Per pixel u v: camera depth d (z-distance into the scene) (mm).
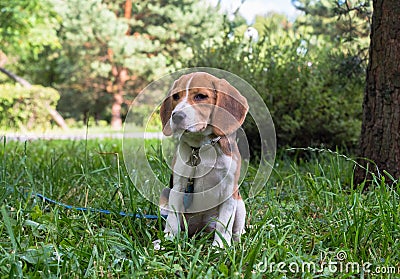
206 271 2938
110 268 2928
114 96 23859
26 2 17500
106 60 23688
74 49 23219
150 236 3387
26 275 2760
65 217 3637
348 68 6770
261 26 10281
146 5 22438
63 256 2990
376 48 5008
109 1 23203
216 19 20953
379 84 4984
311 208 4273
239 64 7551
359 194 4031
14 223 3566
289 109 7480
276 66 7598
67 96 24812
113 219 3922
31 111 16906
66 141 10922
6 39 18188
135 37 22453
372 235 3432
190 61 7953
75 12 21984
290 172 6000
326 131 7383
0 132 13797
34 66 26344
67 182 4887
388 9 4867
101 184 4918
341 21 6852
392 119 4910
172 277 2928
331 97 7426
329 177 5203
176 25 21719
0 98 16266
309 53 8062
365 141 5160
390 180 4887
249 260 2936
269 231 3525
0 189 4211
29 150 7098
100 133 17234
